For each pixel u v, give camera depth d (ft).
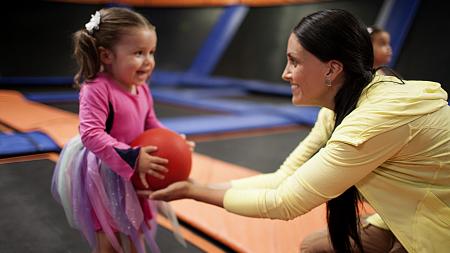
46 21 29.76
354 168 4.02
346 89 4.26
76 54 5.15
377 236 5.34
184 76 31.60
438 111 4.04
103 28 4.89
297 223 7.70
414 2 19.36
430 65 18.20
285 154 14.01
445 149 4.01
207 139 15.90
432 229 4.12
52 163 11.22
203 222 7.62
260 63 28.94
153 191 5.02
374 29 8.25
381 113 3.92
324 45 4.05
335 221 4.69
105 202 5.05
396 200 4.24
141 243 5.39
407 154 4.06
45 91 27.91
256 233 7.30
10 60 28.76
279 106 23.09
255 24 29.27
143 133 5.17
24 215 7.93
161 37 33.01
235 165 12.41
